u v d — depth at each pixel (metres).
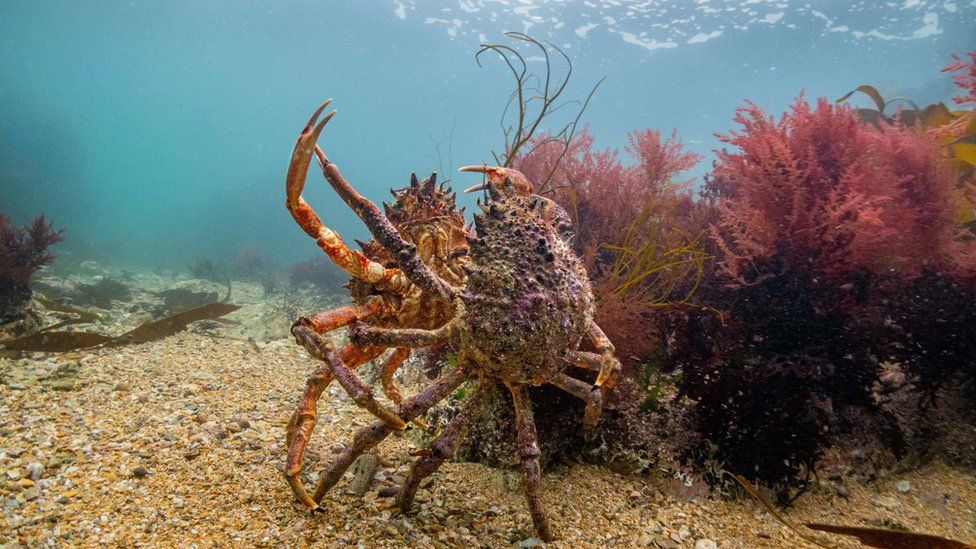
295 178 0.35
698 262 0.61
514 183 0.53
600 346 0.42
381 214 0.39
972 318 0.58
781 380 0.58
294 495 0.42
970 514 0.51
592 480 0.53
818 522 0.50
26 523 0.34
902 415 0.62
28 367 0.69
